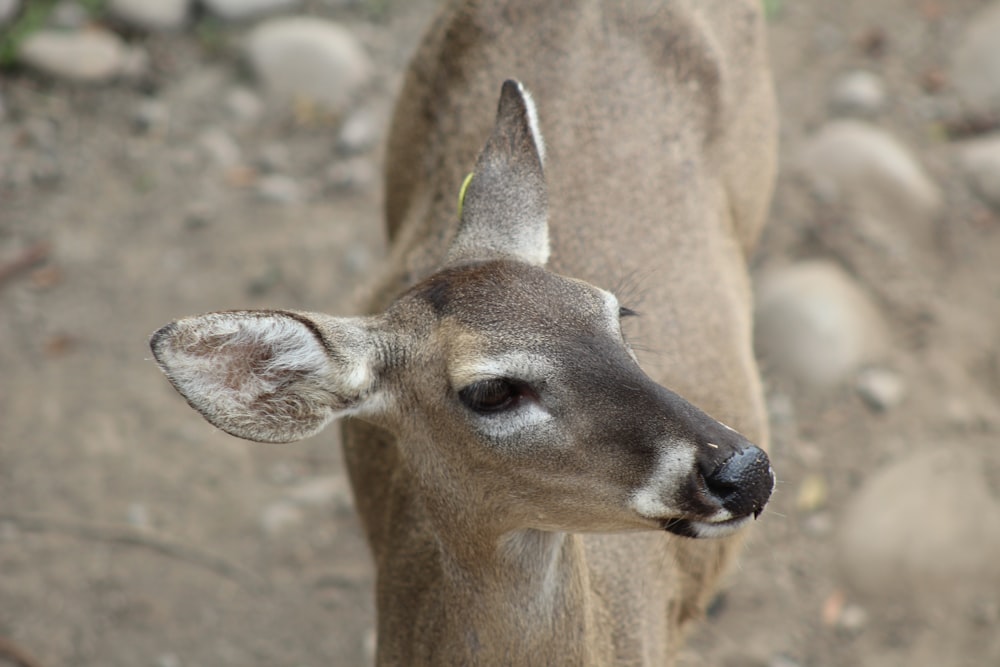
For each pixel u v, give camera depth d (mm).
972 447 13578
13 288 15609
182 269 15797
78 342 15117
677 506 6930
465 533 7750
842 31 17891
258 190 16547
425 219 10656
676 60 10664
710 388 9992
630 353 7625
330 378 7535
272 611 12961
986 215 15578
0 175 16703
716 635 12430
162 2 18047
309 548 13422
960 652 12172
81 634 12727
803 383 14250
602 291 7613
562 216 9867
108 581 13141
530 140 8500
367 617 12898
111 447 14211
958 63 17250
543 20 10688
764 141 11695
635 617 9109
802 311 14430
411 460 7852
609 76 10430
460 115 10742
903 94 16953
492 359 7188
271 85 17516
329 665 12602
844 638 12367
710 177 10703
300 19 18156
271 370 7395
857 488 13422
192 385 7109
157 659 12562
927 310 14719
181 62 17828
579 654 8000
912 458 13539
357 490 10648
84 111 17406
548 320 7270
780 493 13445
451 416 7457
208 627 12828
